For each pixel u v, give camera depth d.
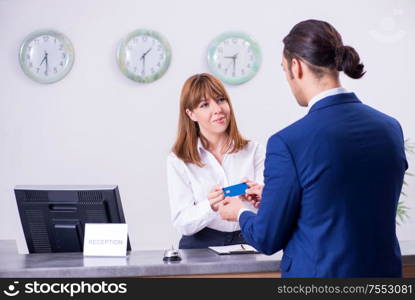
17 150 3.88
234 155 2.50
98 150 3.88
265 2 3.92
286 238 1.34
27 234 2.05
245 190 1.98
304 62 1.33
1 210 3.85
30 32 3.90
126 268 1.66
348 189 1.23
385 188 1.26
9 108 3.88
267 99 3.92
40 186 2.03
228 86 3.91
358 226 1.23
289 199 1.26
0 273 1.62
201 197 2.42
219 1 3.91
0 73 3.88
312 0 3.94
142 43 3.88
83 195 1.98
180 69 3.90
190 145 2.43
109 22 3.89
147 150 3.89
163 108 3.89
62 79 3.88
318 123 1.28
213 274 1.68
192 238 2.36
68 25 3.89
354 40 3.96
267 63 3.93
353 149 1.24
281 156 1.27
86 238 1.94
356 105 1.33
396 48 3.97
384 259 1.26
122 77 3.89
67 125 3.89
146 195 3.88
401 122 3.98
